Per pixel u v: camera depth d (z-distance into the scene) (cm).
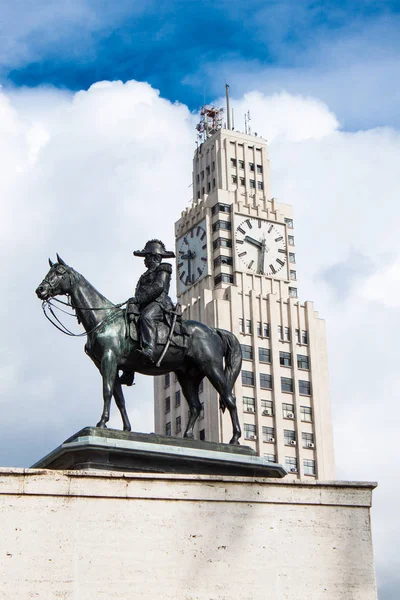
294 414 16862
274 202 18762
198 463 3325
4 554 2878
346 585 3156
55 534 2939
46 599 2873
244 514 3136
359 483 3275
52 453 3281
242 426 16350
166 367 3603
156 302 3597
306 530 3180
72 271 3538
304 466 16575
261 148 19362
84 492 3002
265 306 17512
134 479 3059
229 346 3728
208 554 3059
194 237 18425
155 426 17262
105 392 3381
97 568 2947
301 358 17425
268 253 18262
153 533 3030
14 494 2936
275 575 3102
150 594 2967
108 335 3459
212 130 19950
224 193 18412
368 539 3231
